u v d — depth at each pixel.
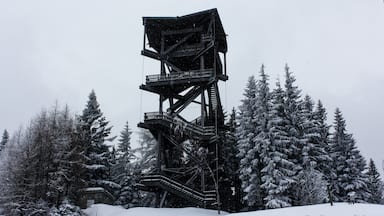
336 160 48.62
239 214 26.08
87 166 43.94
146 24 45.22
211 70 42.62
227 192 46.25
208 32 43.81
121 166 56.72
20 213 36.22
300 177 38.88
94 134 48.75
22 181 37.69
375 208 23.06
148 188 40.97
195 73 42.84
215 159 40.44
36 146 39.12
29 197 36.56
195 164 42.44
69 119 43.09
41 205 36.22
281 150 40.09
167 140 43.75
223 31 46.75
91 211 39.56
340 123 50.72
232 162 47.16
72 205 36.88
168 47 48.38
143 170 54.94
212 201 37.88
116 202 50.53
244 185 41.22
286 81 46.81
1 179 41.44
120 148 59.16
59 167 38.22
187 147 46.41
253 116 43.00
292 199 39.09
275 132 40.38
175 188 38.59
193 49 45.03
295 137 43.28
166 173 42.34
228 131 49.31
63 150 39.41
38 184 37.03
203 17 44.47
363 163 49.69
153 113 41.50
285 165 39.31
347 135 49.72
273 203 36.25
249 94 44.91
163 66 44.19
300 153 42.72
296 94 46.16
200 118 45.88
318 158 43.62
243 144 41.88
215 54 43.41
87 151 47.03
